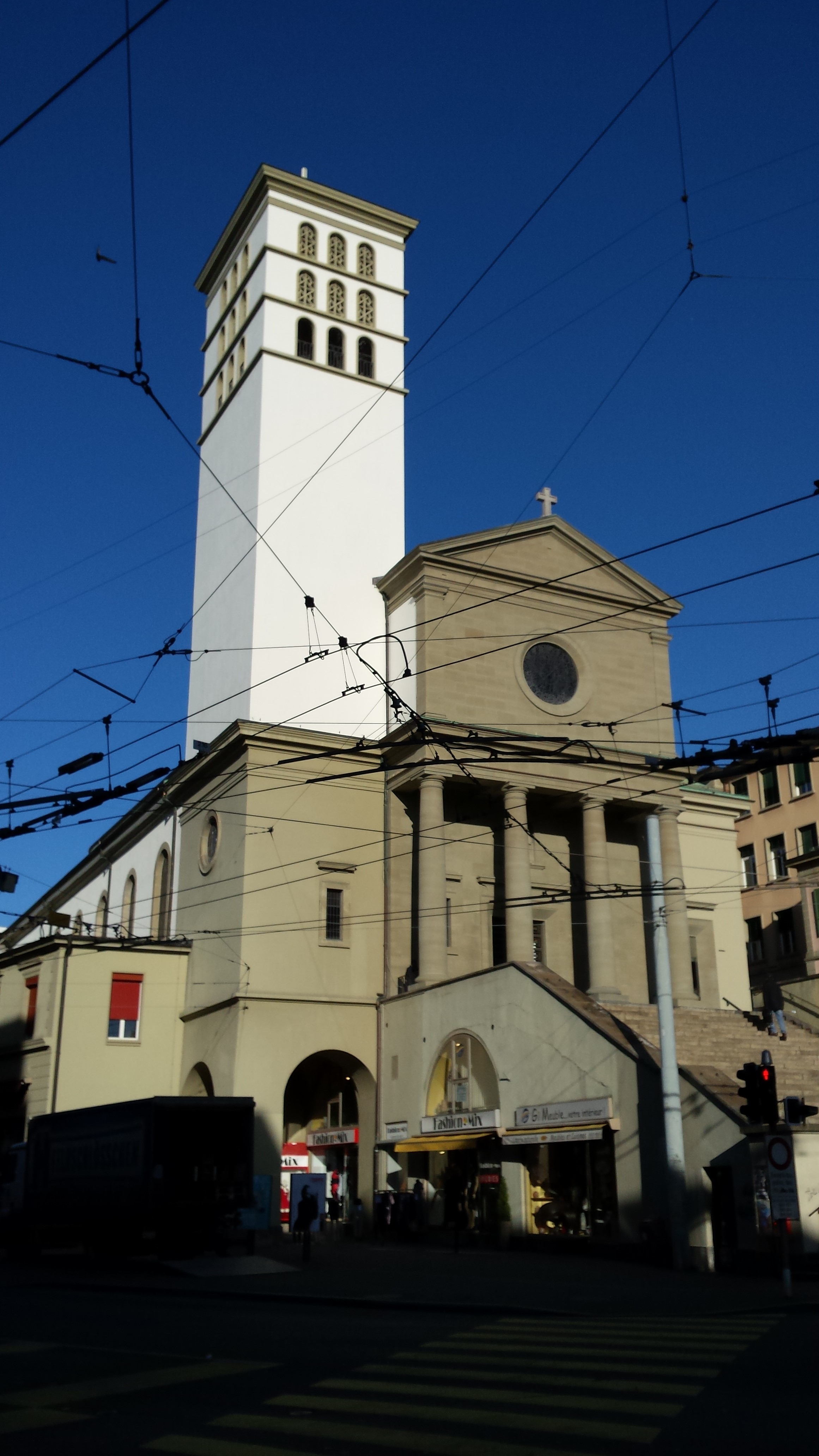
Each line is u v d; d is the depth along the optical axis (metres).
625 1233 27.88
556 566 41.47
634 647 42.03
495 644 39.69
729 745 17.55
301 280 47.94
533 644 40.31
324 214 49.53
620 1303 19.02
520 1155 31.98
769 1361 12.03
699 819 43.81
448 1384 11.09
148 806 45.28
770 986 49.19
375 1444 8.56
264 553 43.16
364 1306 19.73
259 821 38.69
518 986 32.81
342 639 27.09
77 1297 21.62
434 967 36.66
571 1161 30.83
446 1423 9.29
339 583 43.84
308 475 44.97
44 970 40.62
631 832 42.12
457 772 37.72
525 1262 27.59
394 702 22.14
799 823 54.09
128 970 40.94
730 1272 24.75
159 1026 40.88
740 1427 8.95
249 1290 21.83
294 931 38.31
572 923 40.38
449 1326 16.19
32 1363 12.63
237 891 38.38
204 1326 16.17
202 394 52.06
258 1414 9.76
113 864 54.31
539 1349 13.36
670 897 39.31
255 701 41.22
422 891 37.16
